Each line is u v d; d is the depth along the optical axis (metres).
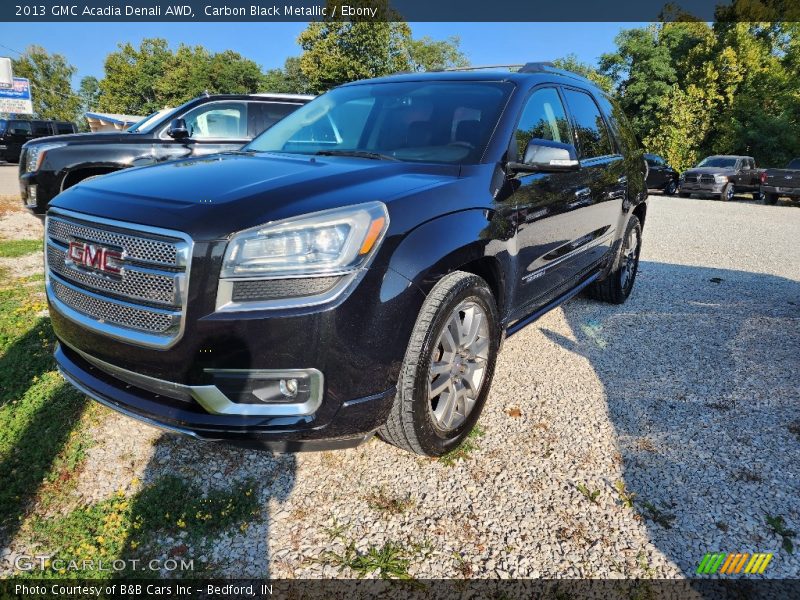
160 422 1.98
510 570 1.88
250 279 1.81
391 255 1.96
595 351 3.80
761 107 29.91
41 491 2.20
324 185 2.07
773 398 3.15
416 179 2.31
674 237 9.66
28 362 3.22
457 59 57.28
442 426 2.35
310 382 1.88
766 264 7.34
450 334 2.31
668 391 3.21
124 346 1.97
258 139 3.42
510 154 2.75
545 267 3.16
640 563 1.92
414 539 2.01
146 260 1.89
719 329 4.36
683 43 33.50
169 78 53.97
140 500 2.16
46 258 2.36
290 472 2.36
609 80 34.75
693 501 2.24
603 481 2.35
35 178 5.86
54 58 80.25
